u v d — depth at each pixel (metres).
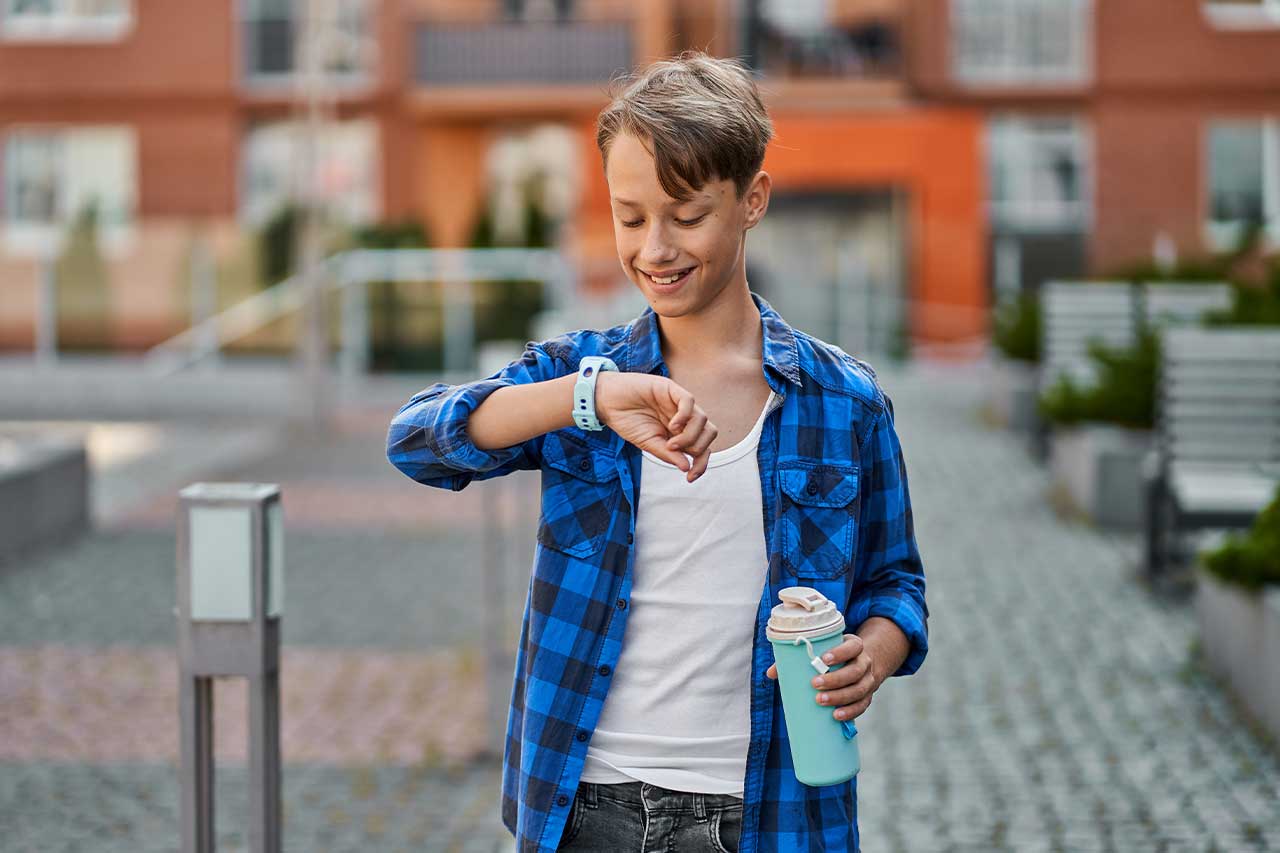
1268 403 8.49
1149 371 10.79
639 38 25.02
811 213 24.97
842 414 2.54
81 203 25.59
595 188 25.00
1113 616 7.83
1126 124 25.33
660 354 2.53
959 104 25.41
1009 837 4.94
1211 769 5.55
